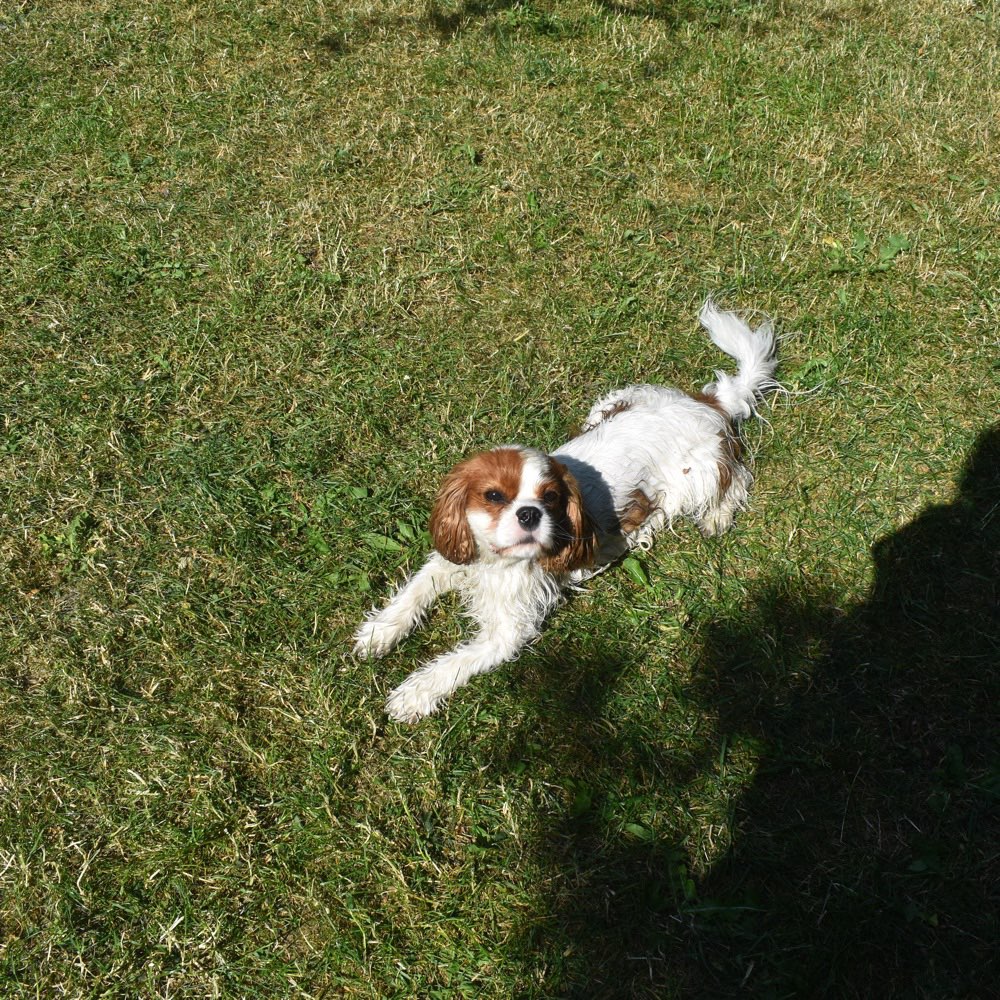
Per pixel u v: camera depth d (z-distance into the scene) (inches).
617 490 51.6
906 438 58.7
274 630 48.9
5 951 39.0
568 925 40.9
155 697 46.4
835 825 43.9
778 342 63.5
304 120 79.6
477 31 91.7
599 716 46.9
